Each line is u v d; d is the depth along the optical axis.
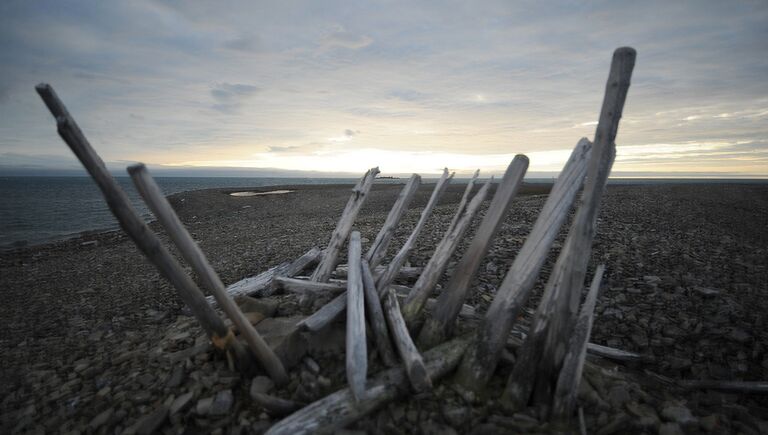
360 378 3.23
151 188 2.84
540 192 37.56
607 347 4.65
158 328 5.88
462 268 4.05
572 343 3.25
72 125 2.50
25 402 4.10
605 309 5.79
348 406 3.12
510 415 3.16
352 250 5.23
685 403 3.66
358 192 6.32
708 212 16.75
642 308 5.78
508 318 3.48
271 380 3.59
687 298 6.02
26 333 6.51
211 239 16.77
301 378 3.64
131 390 3.81
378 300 4.29
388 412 3.23
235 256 11.25
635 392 3.61
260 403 3.31
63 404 3.89
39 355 5.39
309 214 25.52
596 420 3.18
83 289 9.55
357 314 3.89
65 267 13.07
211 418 3.30
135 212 2.83
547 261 7.81
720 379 4.33
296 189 52.81
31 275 12.14
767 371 4.41
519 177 3.92
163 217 2.90
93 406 3.73
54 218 32.59
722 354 4.70
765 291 6.34
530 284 3.55
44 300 8.75
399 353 3.68
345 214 6.29
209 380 3.62
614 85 3.12
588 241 3.22
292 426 2.94
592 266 7.61
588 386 3.50
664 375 4.43
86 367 4.69
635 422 3.19
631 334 5.16
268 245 12.66
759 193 27.20
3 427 3.72
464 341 3.87
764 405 3.99
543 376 3.25
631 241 9.61
